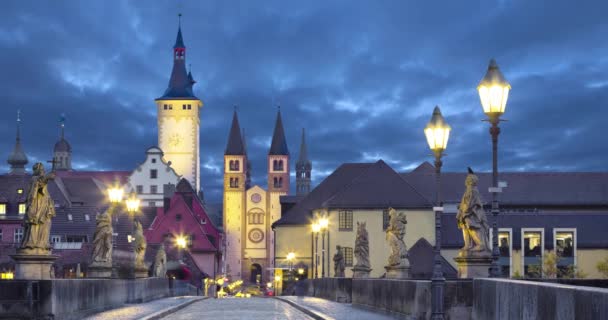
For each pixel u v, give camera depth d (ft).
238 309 119.44
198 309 119.14
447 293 63.62
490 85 65.77
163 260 168.45
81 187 502.38
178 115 640.17
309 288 183.93
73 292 78.43
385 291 92.43
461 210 75.25
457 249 300.81
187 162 638.53
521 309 44.39
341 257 163.94
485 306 55.57
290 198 443.73
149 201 559.38
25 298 68.23
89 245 301.22
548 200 339.98
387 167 314.96
